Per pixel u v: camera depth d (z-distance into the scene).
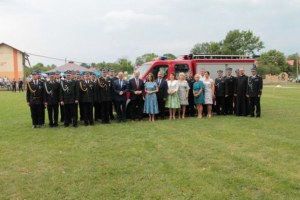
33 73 7.85
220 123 8.08
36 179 4.14
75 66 24.95
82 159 5.00
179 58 10.65
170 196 3.53
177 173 4.25
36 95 7.80
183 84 8.92
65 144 6.05
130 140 6.27
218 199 3.42
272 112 10.34
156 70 9.33
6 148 5.78
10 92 27.12
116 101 8.53
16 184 3.96
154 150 5.44
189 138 6.31
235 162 4.68
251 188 3.71
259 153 5.14
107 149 5.59
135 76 8.63
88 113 8.27
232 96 9.65
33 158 5.09
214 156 5.00
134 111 8.76
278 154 5.07
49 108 7.99
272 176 4.07
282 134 6.57
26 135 6.98
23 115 10.57
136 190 3.71
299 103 13.55
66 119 8.09
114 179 4.08
